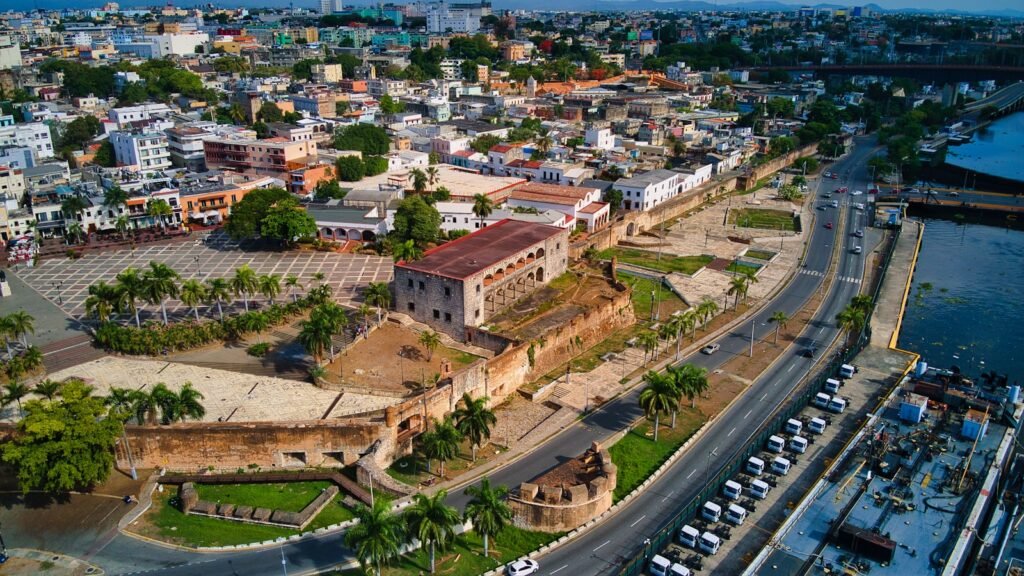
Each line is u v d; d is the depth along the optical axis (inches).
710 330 7258.9
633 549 4271.7
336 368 5905.5
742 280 7637.8
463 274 6427.2
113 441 4517.7
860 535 4296.3
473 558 4151.1
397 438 4997.5
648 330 6934.1
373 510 3779.5
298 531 4252.0
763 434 5300.2
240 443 4805.6
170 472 4808.1
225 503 4505.4
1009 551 4461.1
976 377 6678.2
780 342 7032.5
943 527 4522.6
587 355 6756.9
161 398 4731.8
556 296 7342.5
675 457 5132.9
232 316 6909.5
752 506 4690.0
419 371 5890.8
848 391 6186.0
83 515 4360.2
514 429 5502.0
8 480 4611.2
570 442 5290.4
